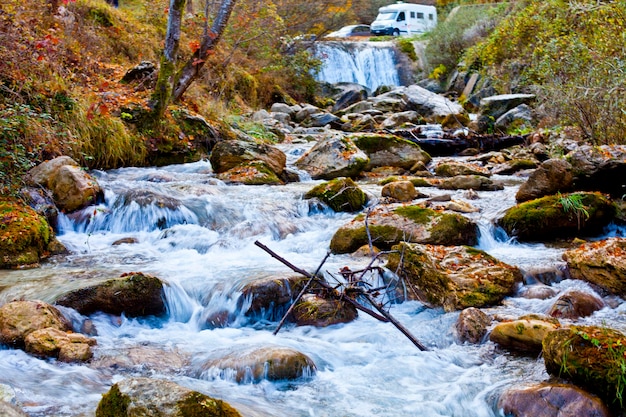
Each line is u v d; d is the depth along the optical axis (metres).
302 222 7.77
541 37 16.28
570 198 7.08
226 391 3.65
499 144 13.56
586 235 7.14
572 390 3.28
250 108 19.11
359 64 27.95
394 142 11.96
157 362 4.08
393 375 3.96
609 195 7.66
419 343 4.36
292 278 5.19
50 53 9.98
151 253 6.71
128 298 4.91
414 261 5.39
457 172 10.88
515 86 18.09
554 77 12.95
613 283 5.20
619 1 10.43
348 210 8.46
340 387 3.79
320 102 24.05
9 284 5.34
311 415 3.41
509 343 4.26
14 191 7.10
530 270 5.62
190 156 11.64
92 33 13.99
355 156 10.98
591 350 3.42
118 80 12.72
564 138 11.88
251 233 7.30
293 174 10.70
